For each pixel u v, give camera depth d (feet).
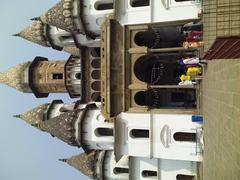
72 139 134.92
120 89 119.75
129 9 117.29
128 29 117.70
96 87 151.43
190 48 106.63
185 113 114.01
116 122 118.42
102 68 119.34
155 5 114.32
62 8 135.13
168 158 115.75
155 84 129.18
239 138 40.42
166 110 116.37
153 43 125.08
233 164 42.98
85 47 151.74
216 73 64.95
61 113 152.46
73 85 157.99
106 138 128.16
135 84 118.32
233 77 46.52
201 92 106.93
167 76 132.57
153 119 116.88
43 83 163.73
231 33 45.91
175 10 112.06
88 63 152.15
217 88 62.39
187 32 111.04
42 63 167.02
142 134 121.70
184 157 113.91
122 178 140.15
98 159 144.77
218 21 51.19
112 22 117.19
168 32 120.88
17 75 167.84
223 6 51.11
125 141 119.96
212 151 68.03
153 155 117.29
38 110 165.68
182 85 114.32
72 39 157.89
